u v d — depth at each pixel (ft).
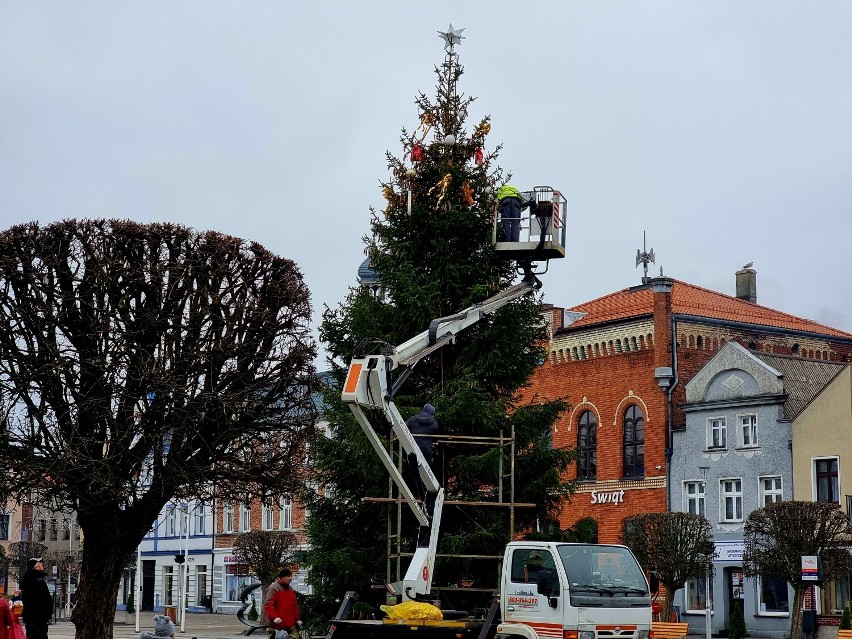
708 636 138.10
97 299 92.43
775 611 157.07
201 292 94.94
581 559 67.67
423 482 72.54
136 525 94.63
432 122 103.19
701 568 145.79
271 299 97.45
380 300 99.71
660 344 179.63
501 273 101.24
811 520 133.39
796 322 201.16
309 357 98.68
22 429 90.99
